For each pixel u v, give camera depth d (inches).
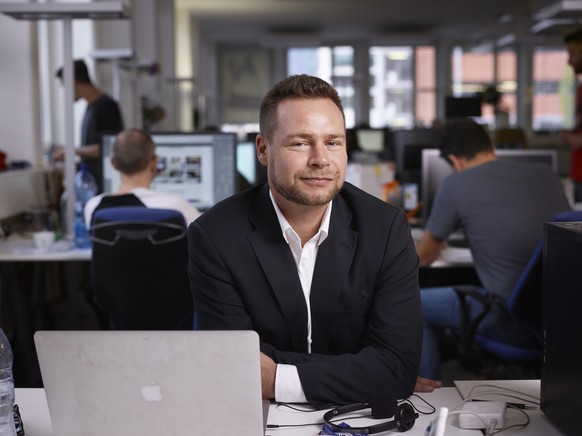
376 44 656.4
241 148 166.6
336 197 66.3
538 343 106.7
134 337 47.4
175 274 113.7
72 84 147.6
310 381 59.2
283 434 54.9
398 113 687.1
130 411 48.6
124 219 110.7
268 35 646.5
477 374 123.0
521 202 110.0
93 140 201.3
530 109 642.2
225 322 63.6
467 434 54.2
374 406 57.3
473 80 680.4
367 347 63.2
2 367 51.4
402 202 171.8
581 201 179.2
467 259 124.6
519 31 571.5
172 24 452.8
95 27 298.0
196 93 511.8
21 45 180.9
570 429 51.8
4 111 181.8
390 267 64.5
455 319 115.5
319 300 63.7
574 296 50.7
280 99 59.4
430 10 566.6
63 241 142.8
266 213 64.1
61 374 48.3
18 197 156.0
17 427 53.5
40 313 144.5
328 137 58.6
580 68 172.9
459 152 117.1
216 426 48.8
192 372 47.6
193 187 145.3
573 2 145.6
